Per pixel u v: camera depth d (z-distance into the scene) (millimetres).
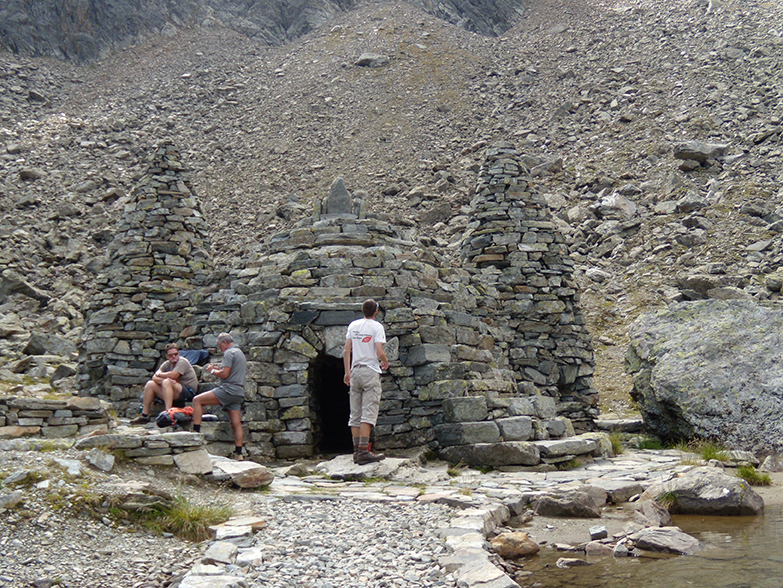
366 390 8344
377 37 43375
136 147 32812
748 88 30234
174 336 12227
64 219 26281
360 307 10164
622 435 12445
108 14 46031
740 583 4453
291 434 9750
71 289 22078
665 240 22156
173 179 13750
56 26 44562
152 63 43219
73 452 6496
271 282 10781
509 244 13750
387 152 31062
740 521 6238
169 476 6688
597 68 36625
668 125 29047
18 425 7000
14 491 5512
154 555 5066
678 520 6375
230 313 11133
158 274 12852
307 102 36656
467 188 26312
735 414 10883
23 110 37125
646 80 33781
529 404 9984
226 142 33906
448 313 10883
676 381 11500
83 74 42469
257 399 9844
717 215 22469
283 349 10094
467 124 33844
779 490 7824
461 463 8867
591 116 31719
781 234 20844
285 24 49938
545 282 13477
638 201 24734
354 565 4836
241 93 39625
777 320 11930
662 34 38562
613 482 7641
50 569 4652
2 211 26438
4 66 40438
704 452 9773
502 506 6473
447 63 40344
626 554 5352
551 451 8766
